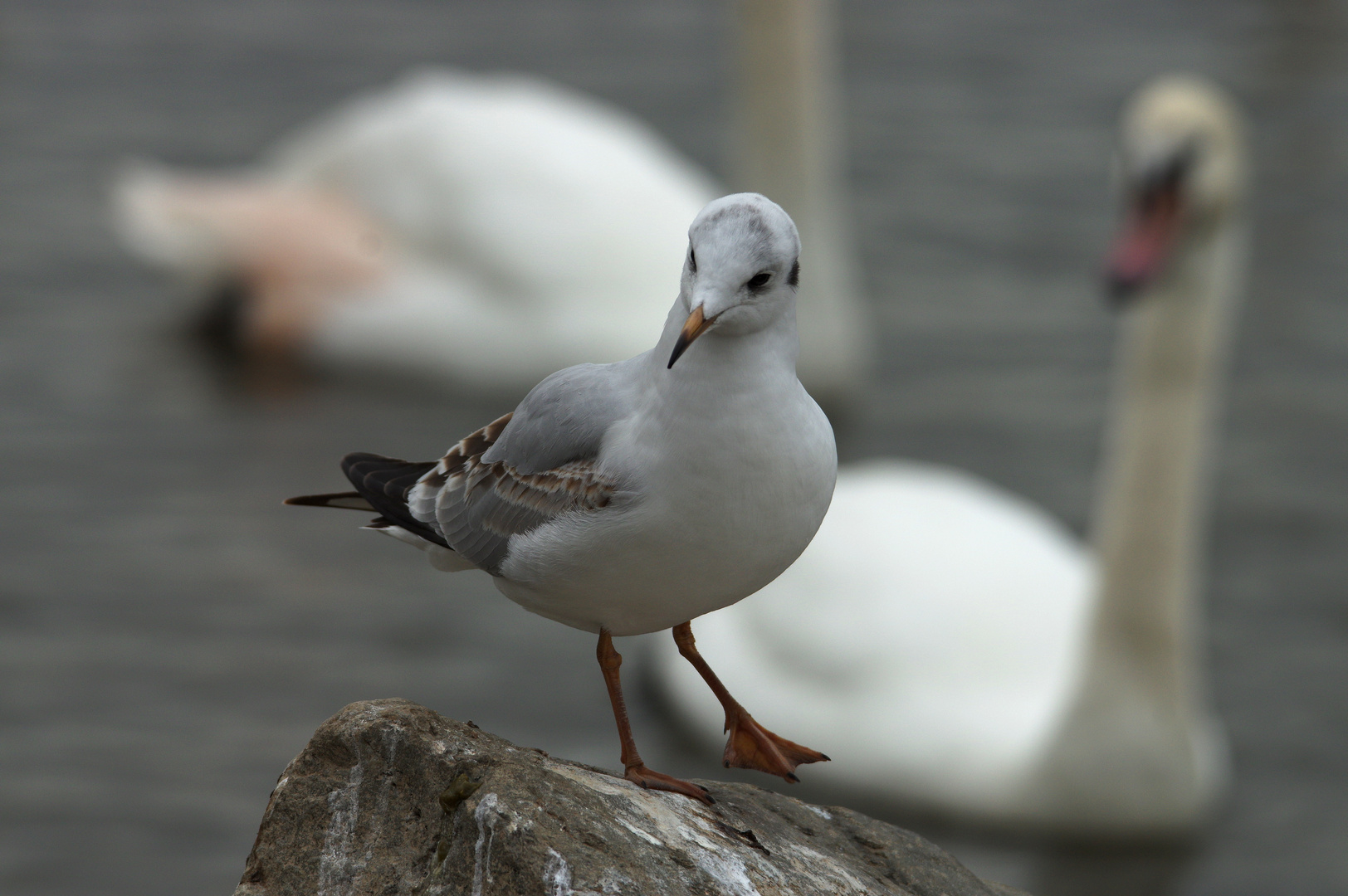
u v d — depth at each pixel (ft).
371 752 19.26
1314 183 76.64
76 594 48.98
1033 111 82.74
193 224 71.15
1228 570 51.08
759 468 19.02
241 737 42.78
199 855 38.60
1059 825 43.11
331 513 55.21
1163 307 42.19
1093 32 93.76
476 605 50.31
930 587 46.65
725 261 18.45
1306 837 42.09
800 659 46.65
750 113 63.82
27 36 92.32
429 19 97.35
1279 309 67.41
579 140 70.44
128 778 41.14
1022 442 59.16
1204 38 92.84
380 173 71.20
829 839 21.74
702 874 18.94
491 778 18.83
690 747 46.70
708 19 97.55
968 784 43.93
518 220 67.82
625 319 66.95
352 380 68.23
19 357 65.36
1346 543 52.24
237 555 51.80
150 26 95.55
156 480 56.39
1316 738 44.70
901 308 67.62
